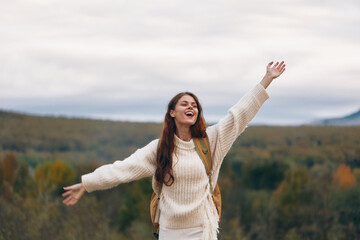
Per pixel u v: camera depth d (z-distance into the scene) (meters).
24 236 10.25
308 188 28.81
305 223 24.14
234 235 24.03
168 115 4.75
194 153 4.73
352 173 32.16
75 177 39.00
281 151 62.38
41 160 69.62
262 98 4.87
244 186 40.22
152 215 4.96
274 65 4.98
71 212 12.83
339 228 21.98
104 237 13.24
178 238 4.73
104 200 28.97
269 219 26.16
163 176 4.68
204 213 4.71
